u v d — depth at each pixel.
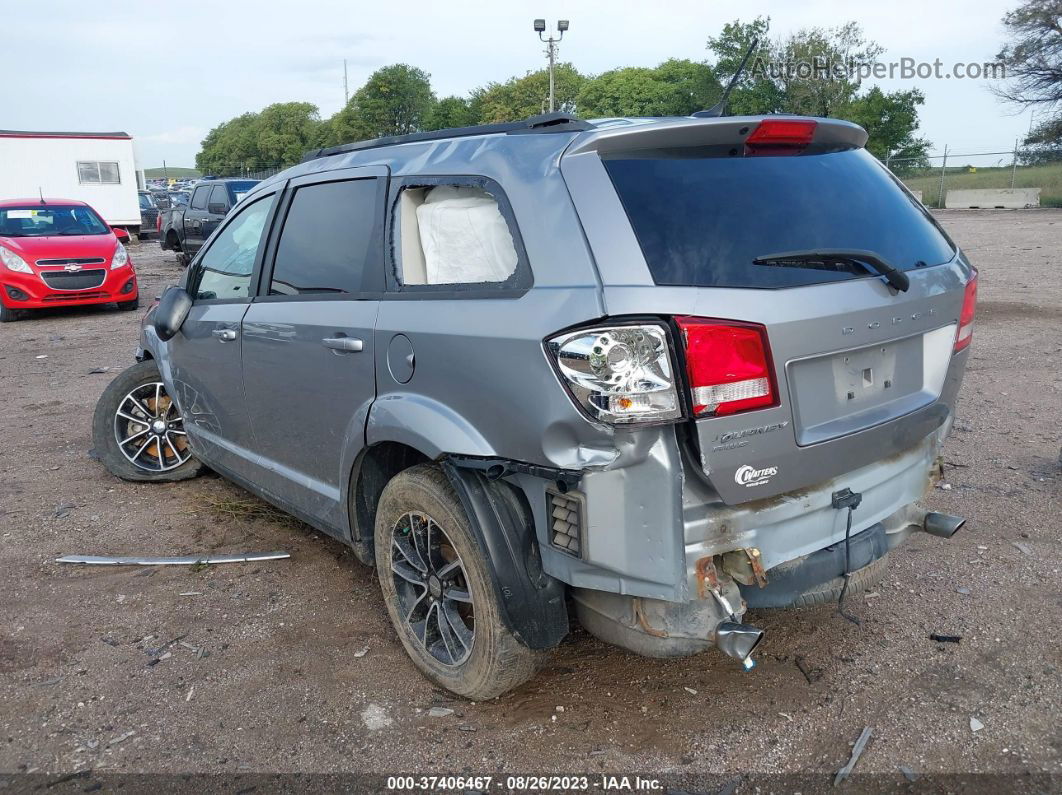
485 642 2.79
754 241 2.49
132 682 3.24
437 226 2.98
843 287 2.56
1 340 11.38
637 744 2.80
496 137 2.89
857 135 3.02
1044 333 9.02
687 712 2.95
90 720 3.01
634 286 2.32
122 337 11.38
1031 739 2.75
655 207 2.46
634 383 2.28
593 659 3.29
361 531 3.45
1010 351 8.27
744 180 2.63
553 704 3.02
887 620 3.49
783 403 2.42
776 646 3.34
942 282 2.91
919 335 2.88
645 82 68.44
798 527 2.61
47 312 14.02
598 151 2.54
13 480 5.56
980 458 5.34
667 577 2.39
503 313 2.57
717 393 2.30
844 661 3.22
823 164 2.86
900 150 44.47
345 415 3.33
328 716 3.00
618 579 2.49
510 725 2.91
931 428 2.97
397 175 3.20
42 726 2.98
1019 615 3.48
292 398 3.67
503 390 2.56
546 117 2.79
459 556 2.83
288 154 122.25
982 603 3.59
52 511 4.99
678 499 2.34
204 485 5.38
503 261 2.72
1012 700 2.95
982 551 4.07
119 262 13.61
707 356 2.28
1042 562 3.93
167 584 4.04
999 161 33.69
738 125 2.62
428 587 3.07
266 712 3.03
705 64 44.06
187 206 19.62
